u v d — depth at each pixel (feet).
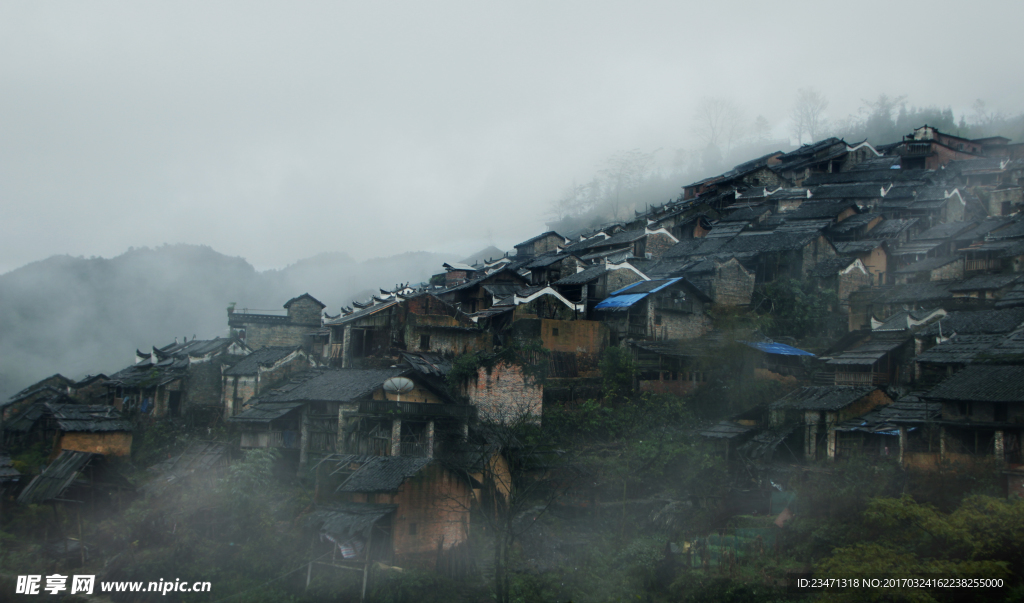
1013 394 93.30
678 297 160.15
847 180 258.37
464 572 89.45
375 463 101.81
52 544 102.22
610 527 104.58
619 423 132.77
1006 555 71.41
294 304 186.70
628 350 146.51
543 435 128.06
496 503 99.60
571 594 84.33
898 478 95.40
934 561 72.95
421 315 145.89
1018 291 146.10
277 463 115.03
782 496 101.40
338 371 130.82
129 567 90.74
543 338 147.13
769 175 273.54
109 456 129.39
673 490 115.03
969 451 97.66
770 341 151.33
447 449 111.65
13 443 150.61
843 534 85.51
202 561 90.79
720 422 131.75
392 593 81.66
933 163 260.01
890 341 134.51
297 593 84.84
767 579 78.74
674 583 83.51
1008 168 233.55
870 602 70.49
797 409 120.16
